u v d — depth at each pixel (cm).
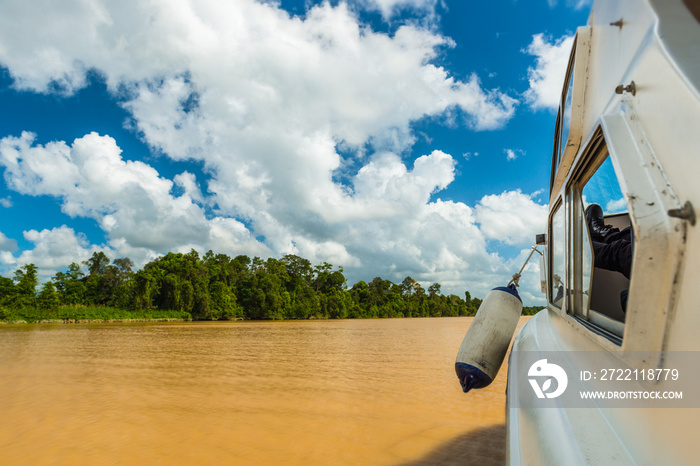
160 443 611
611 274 298
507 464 213
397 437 621
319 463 527
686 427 102
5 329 4244
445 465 511
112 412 791
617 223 323
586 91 232
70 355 1783
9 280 6231
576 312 257
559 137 314
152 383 1088
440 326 4994
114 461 548
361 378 1140
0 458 567
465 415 744
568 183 270
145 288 7206
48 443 622
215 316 7669
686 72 107
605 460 139
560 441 165
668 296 110
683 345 104
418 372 1247
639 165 126
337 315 10181
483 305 382
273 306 8556
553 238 367
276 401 863
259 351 1923
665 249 110
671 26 124
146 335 3259
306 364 1441
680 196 107
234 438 627
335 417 736
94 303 7581
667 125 115
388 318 11156
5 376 1226
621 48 165
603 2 198
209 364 1462
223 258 10819
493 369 357
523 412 231
